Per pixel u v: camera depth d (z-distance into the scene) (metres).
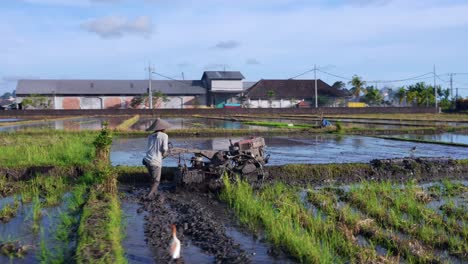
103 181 10.97
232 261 7.08
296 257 7.33
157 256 7.35
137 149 21.72
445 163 15.84
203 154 12.52
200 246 7.85
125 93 79.12
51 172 13.80
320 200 10.68
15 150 17.36
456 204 10.87
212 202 10.96
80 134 28.02
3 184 12.46
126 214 9.83
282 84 89.75
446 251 7.86
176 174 12.41
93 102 78.19
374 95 87.44
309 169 14.70
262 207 9.74
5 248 7.55
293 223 8.93
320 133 31.41
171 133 29.70
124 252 7.45
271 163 17.05
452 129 33.69
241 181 12.22
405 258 7.46
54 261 6.82
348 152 20.78
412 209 9.88
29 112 61.66
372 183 12.61
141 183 13.60
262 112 68.50
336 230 8.44
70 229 8.51
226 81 84.38
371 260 7.06
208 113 65.88
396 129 32.66
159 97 79.12
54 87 77.56
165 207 10.55
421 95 85.06
